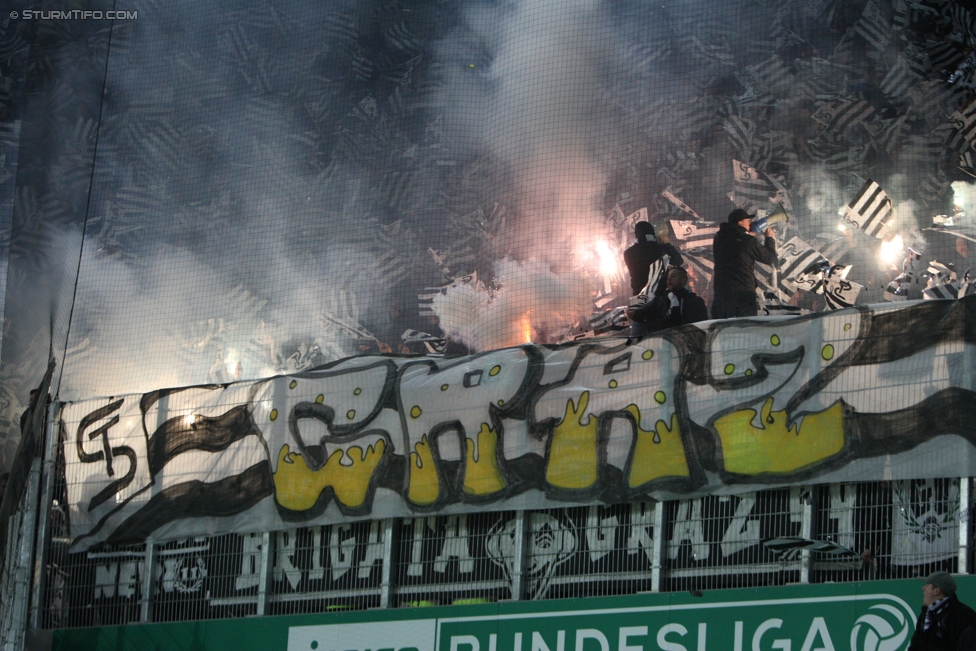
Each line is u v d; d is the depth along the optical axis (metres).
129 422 36.94
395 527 33.09
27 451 36.44
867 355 28.66
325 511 33.62
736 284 36.50
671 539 30.03
